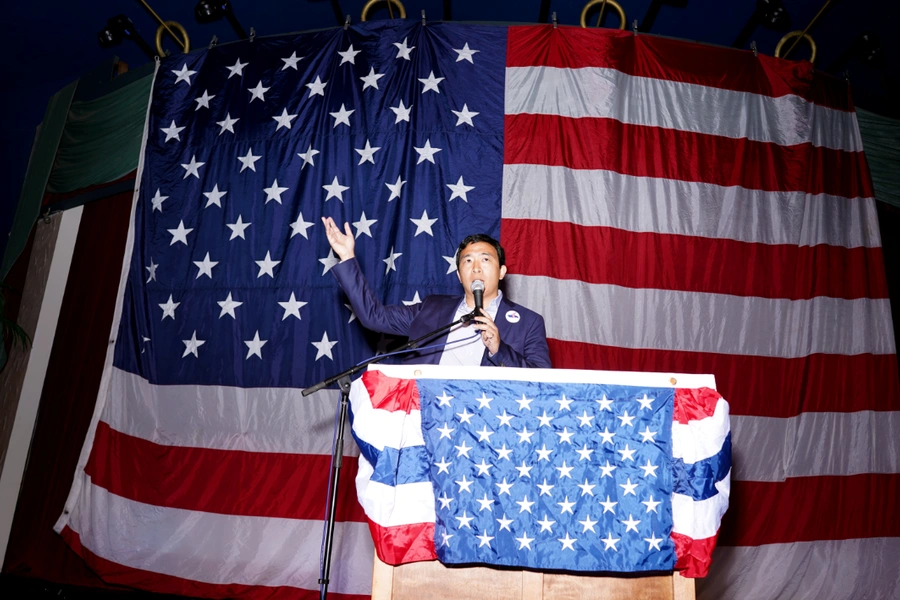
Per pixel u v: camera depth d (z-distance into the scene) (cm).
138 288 433
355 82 443
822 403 409
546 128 426
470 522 189
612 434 195
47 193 517
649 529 188
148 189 454
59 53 610
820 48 538
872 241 443
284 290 414
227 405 403
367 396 201
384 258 407
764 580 379
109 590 390
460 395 199
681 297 411
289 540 376
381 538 191
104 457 404
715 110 443
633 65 445
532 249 407
